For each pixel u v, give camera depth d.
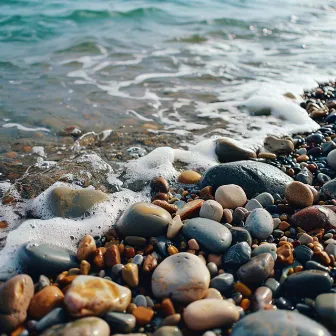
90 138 0.90
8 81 1.18
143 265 0.57
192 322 0.49
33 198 0.71
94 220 0.66
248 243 0.60
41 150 0.85
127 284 0.55
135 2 2.24
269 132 0.94
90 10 1.97
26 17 1.90
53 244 0.62
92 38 1.65
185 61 1.42
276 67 1.37
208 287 0.54
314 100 1.08
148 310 0.52
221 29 1.84
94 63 1.38
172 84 1.21
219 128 0.96
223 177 0.72
